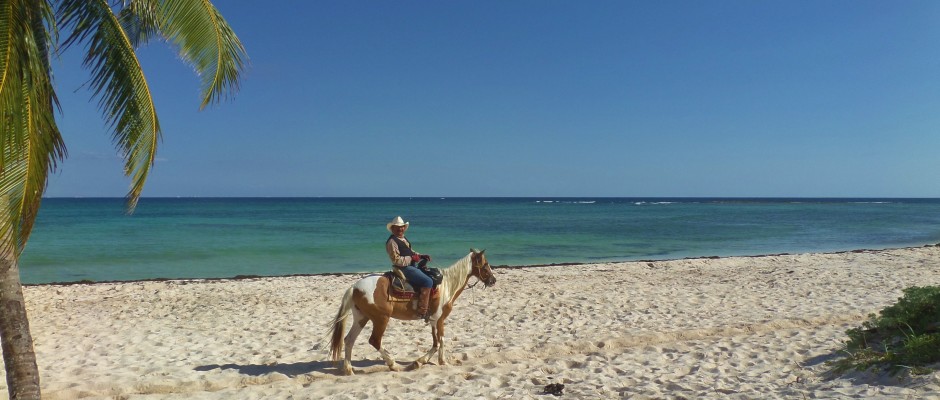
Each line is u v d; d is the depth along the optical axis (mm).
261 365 8477
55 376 7895
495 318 11734
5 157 4883
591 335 10023
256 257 26719
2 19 4754
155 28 6598
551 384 7160
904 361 6188
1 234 4895
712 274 18266
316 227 48000
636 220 62812
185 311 12891
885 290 14109
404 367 8195
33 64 5043
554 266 20922
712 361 8125
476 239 36219
